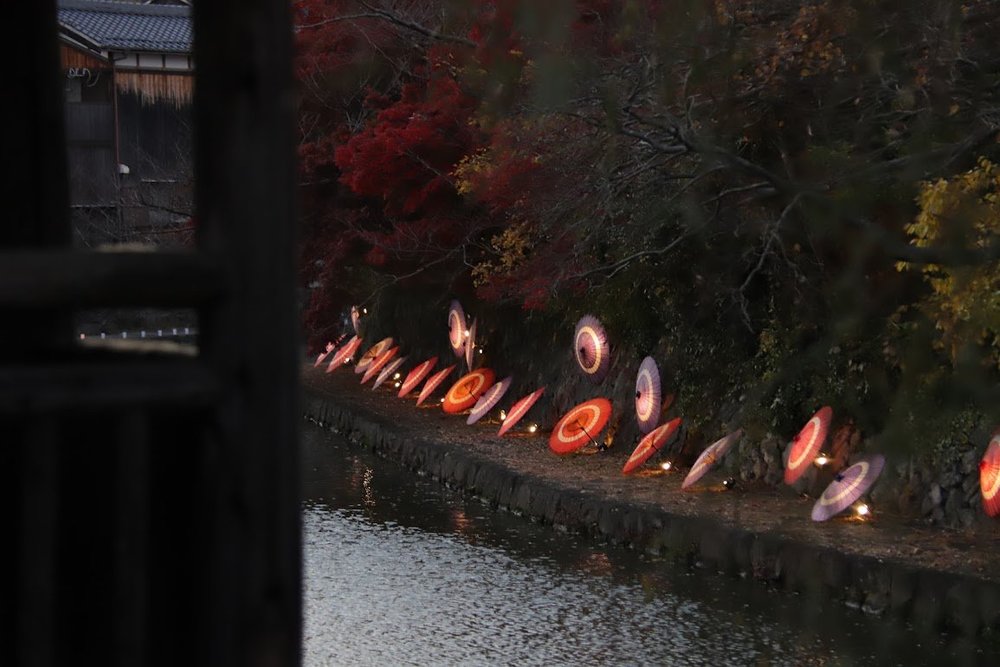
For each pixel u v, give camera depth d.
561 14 10.53
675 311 21.88
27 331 4.29
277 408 3.23
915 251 12.68
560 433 23.47
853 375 18.42
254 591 3.22
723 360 21.11
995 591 13.80
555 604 16.33
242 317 3.19
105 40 39.78
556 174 17.70
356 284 32.34
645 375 22.02
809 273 18.44
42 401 2.93
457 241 26.36
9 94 4.07
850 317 17.70
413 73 27.39
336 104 30.09
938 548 15.70
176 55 40.56
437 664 14.13
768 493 19.38
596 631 15.14
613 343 24.92
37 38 4.08
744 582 16.75
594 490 20.55
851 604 15.27
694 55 13.81
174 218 36.31
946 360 16.58
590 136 16.09
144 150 40.31
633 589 16.78
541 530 20.38
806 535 16.73
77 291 2.98
